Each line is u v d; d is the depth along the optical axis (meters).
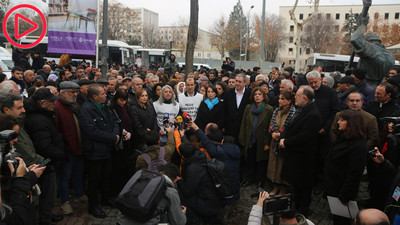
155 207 2.33
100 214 4.14
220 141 4.14
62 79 8.63
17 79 7.45
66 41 8.84
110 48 28.25
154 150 3.63
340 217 3.35
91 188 4.12
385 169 3.17
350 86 5.20
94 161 4.07
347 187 3.18
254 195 2.43
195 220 3.46
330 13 72.12
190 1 9.35
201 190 3.42
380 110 4.59
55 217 4.03
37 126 3.42
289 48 73.69
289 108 4.57
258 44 59.44
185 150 3.44
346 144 3.30
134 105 4.77
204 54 77.44
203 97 5.86
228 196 3.47
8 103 3.08
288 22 73.44
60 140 3.70
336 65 25.38
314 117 3.95
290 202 2.09
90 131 3.92
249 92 5.50
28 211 2.33
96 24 9.03
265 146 4.98
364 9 6.43
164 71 12.84
